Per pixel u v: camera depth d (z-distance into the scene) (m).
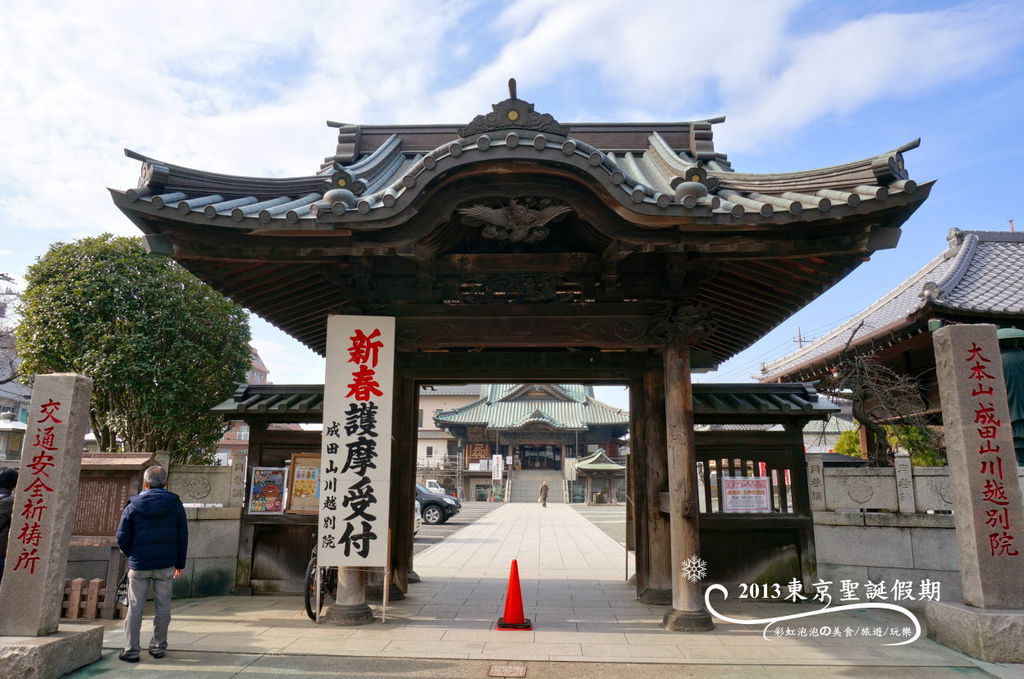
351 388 7.03
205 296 14.09
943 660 5.79
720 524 8.64
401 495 8.84
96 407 13.27
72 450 5.78
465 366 8.90
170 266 13.86
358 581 7.11
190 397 13.59
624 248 6.37
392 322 7.18
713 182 6.77
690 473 6.97
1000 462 6.18
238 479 9.12
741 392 9.27
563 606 8.25
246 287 7.67
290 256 6.35
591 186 5.91
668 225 5.98
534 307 7.36
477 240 7.38
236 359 14.43
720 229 6.09
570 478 50.91
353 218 5.81
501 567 12.55
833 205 5.60
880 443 12.26
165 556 5.86
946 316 12.21
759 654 5.99
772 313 8.71
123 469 7.56
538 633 6.74
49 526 5.53
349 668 5.52
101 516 7.55
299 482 8.78
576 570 12.05
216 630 6.77
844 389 13.62
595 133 9.57
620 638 6.54
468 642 6.34
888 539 8.41
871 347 13.92
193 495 9.04
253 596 8.78
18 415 32.12
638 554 8.75
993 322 12.20
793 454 8.94
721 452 8.93
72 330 12.81
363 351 7.09
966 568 6.24
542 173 5.96
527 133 5.90
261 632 6.68
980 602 6.02
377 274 7.58
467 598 8.80
